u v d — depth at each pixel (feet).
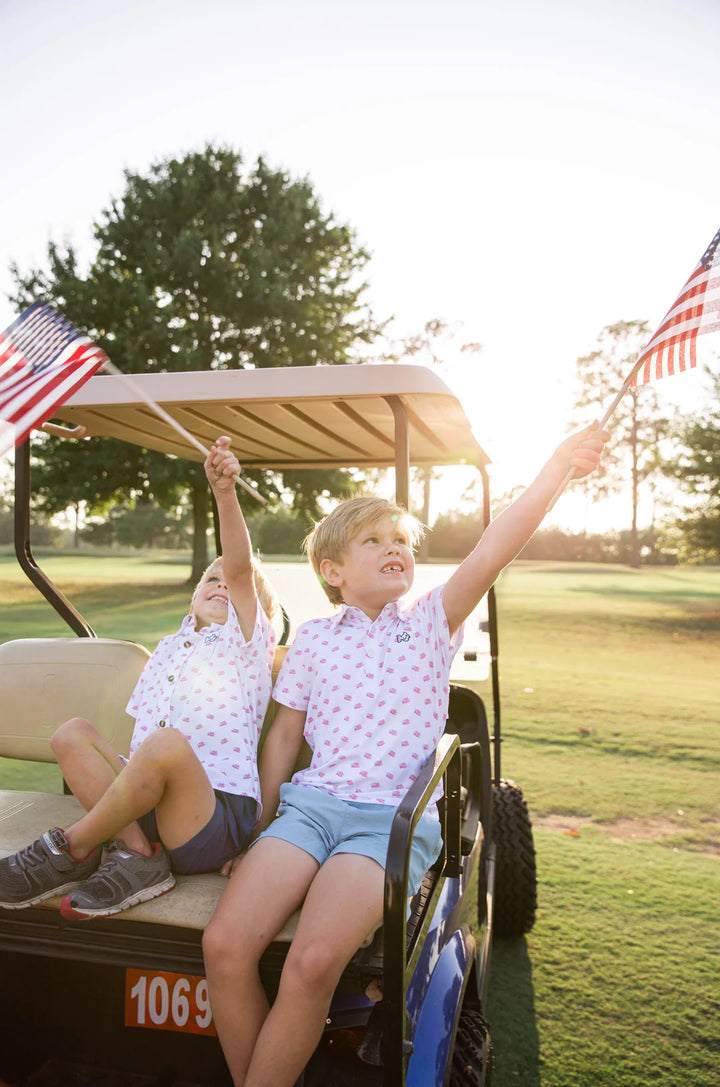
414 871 5.04
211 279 58.18
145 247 59.21
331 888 4.72
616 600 57.93
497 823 9.80
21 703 7.84
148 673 6.89
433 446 9.98
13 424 5.65
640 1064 7.57
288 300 58.95
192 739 6.15
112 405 7.51
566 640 39.70
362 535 6.52
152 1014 5.11
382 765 5.73
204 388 7.27
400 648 6.12
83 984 5.28
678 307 6.32
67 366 5.90
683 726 21.27
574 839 13.20
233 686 6.41
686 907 10.78
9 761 16.53
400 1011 4.06
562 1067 7.50
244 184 63.98
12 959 5.40
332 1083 4.50
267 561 11.53
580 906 10.79
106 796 5.06
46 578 8.46
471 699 8.56
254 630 6.57
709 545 71.00
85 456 56.54
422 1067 4.70
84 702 7.68
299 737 6.45
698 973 9.18
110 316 57.00
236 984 4.56
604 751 18.61
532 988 8.81
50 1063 5.37
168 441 9.93
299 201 62.28
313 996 4.36
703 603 56.18
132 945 4.95
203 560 59.21
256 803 5.95
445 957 5.60
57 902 5.02
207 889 5.23
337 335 61.62
